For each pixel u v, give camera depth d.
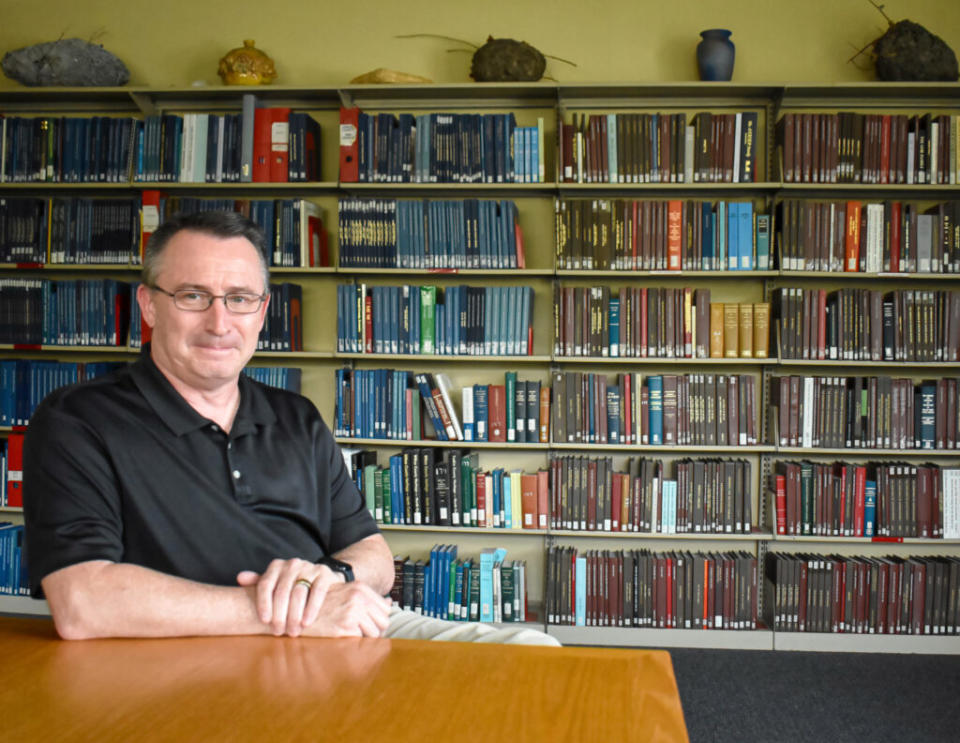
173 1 3.93
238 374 1.42
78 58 3.66
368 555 1.50
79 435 1.24
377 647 0.92
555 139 3.73
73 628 0.97
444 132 3.54
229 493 1.36
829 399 3.43
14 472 3.71
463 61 3.82
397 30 3.85
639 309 3.49
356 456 3.61
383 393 3.61
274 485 1.42
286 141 3.61
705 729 2.63
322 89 3.59
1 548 3.71
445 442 3.58
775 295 3.49
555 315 3.53
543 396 3.55
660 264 3.47
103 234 3.67
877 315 3.38
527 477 3.55
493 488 3.58
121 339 3.71
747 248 3.44
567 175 3.52
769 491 3.59
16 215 3.68
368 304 3.59
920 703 2.86
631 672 0.84
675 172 3.46
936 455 3.63
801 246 3.41
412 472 3.59
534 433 3.55
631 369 3.75
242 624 0.99
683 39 3.72
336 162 3.87
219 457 1.36
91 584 1.02
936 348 3.38
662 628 3.46
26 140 3.70
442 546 3.75
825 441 3.44
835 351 3.41
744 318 3.46
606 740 0.67
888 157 3.39
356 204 3.57
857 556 3.59
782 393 3.44
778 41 3.68
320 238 3.79
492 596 3.53
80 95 3.78
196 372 1.35
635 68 3.74
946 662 3.27
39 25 3.98
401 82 3.56
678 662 3.26
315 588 1.02
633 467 3.62
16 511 3.79
